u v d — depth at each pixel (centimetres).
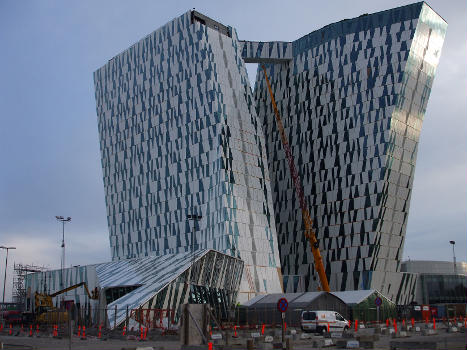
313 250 11544
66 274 9125
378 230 11562
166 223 11869
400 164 11881
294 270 12825
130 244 12925
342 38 12494
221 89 11050
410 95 11856
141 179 12750
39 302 8250
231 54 11556
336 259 12050
